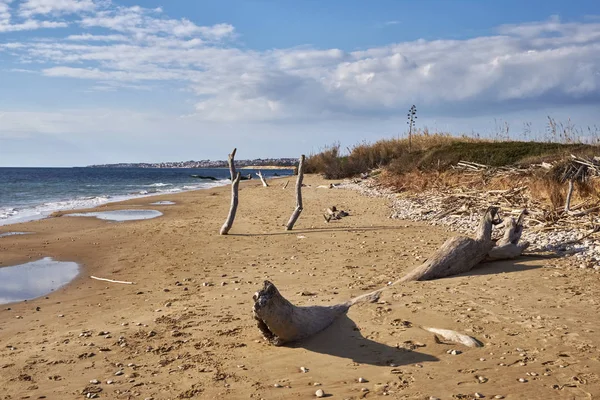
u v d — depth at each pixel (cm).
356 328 615
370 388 467
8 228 1758
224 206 2525
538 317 611
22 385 519
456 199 1798
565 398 421
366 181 3303
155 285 951
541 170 1659
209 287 909
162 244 1403
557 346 525
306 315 613
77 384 516
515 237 972
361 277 918
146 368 550
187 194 3488
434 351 535
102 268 1132
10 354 612
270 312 560
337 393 462
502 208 1514
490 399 427
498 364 494
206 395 478
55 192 3950
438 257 854
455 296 712
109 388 504
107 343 636
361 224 1608
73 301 870
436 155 2680
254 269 1044
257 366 540
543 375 464
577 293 707
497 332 572
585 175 1495
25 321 759
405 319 626
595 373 461
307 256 1153
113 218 2067
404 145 3784
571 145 2317
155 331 671
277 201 2622
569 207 1353
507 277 810
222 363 554
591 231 1120
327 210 1859
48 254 1298
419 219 1644
